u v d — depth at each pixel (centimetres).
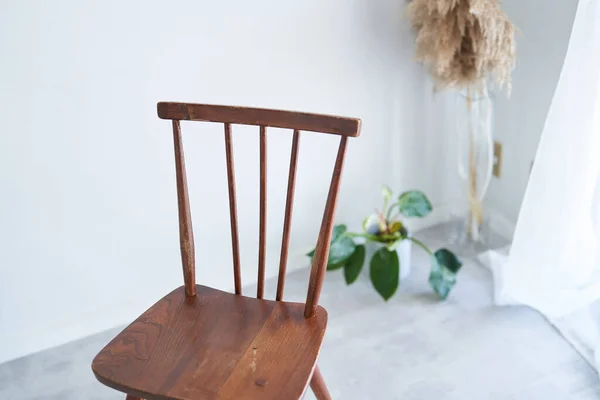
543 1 169
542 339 163
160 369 103
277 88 175
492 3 153
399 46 188
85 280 172
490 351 160
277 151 182
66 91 149
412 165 210
